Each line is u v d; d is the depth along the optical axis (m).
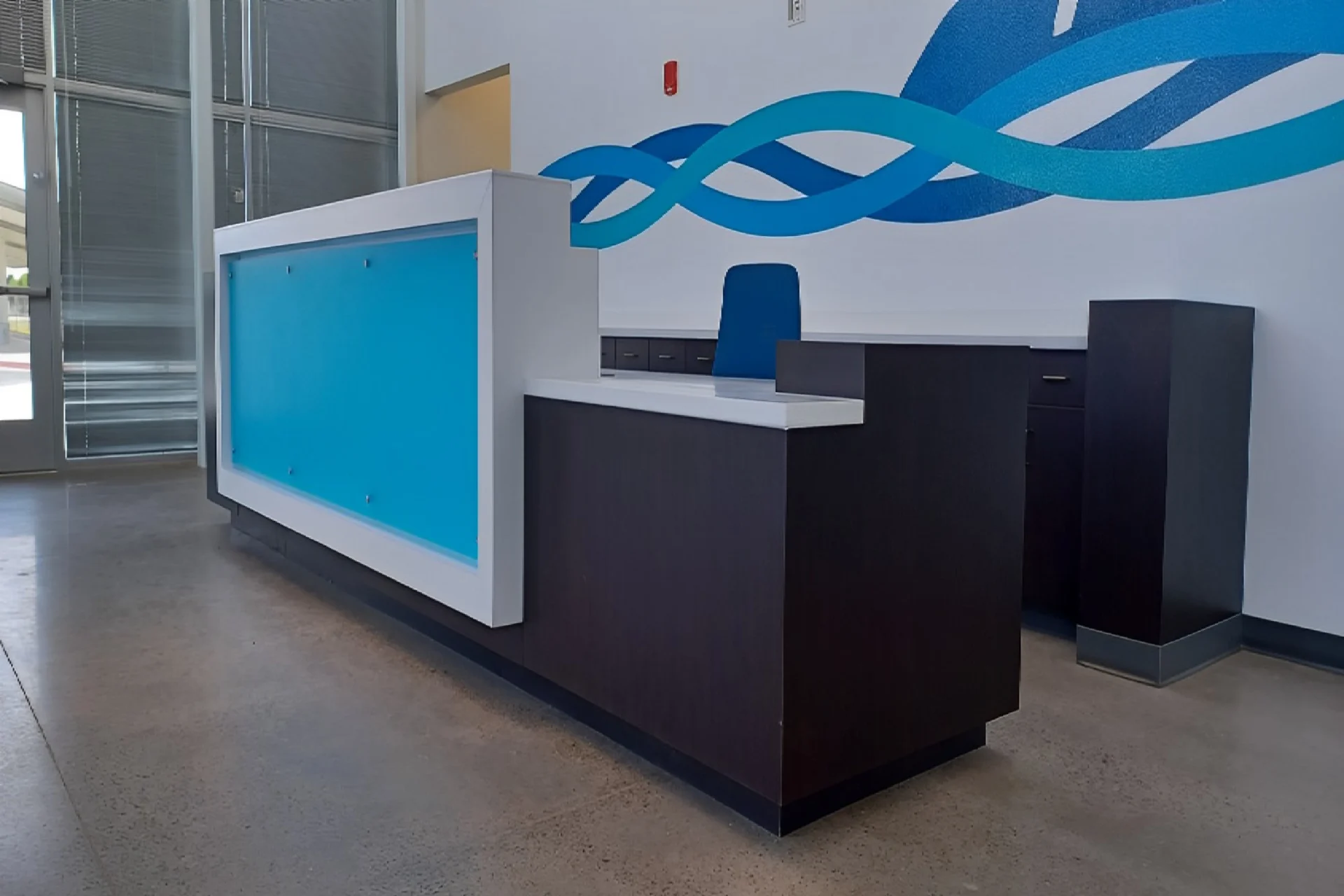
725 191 5.04
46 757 2.17
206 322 4.43
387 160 7.39
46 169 5.90
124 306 6.23
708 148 5.11
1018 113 3.70
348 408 3.21
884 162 4.23
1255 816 1.98
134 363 6.29
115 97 6.10
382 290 2.95
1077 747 2.32
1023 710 2.55
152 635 3.02
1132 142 3.35
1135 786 2.11
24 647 2.89
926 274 4.10
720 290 5.12
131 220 6.22
